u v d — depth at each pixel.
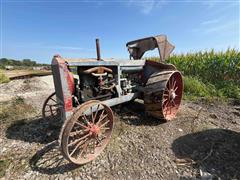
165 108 3.69
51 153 2.63
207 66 7.23
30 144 2.89
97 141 2.59
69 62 2.54
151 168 2.28
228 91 5.89
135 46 4.25
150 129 3.30
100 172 2.22
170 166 2.31
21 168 2.31
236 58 6.56
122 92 3.49
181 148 2.70
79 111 2.21
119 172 2.21
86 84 2.91
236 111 4.39
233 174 2.15
